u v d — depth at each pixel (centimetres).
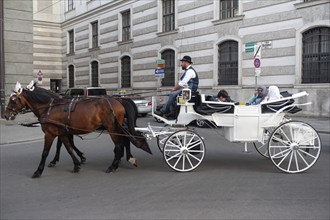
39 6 4153
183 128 808
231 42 2138
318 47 1734
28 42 1909
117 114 778
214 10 2198
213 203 570
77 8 3853
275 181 695
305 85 1764
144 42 2841
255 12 1972
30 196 628
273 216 510
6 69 1841
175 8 2498
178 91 806
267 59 1925
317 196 600
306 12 1744
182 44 2458
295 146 764
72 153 799
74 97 814
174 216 515
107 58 3350
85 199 605
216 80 2217
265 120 780
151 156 955
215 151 1005
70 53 4072
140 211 539
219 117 787
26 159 946
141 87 2892
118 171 798
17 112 805
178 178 727
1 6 1734
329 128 1434
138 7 2889
